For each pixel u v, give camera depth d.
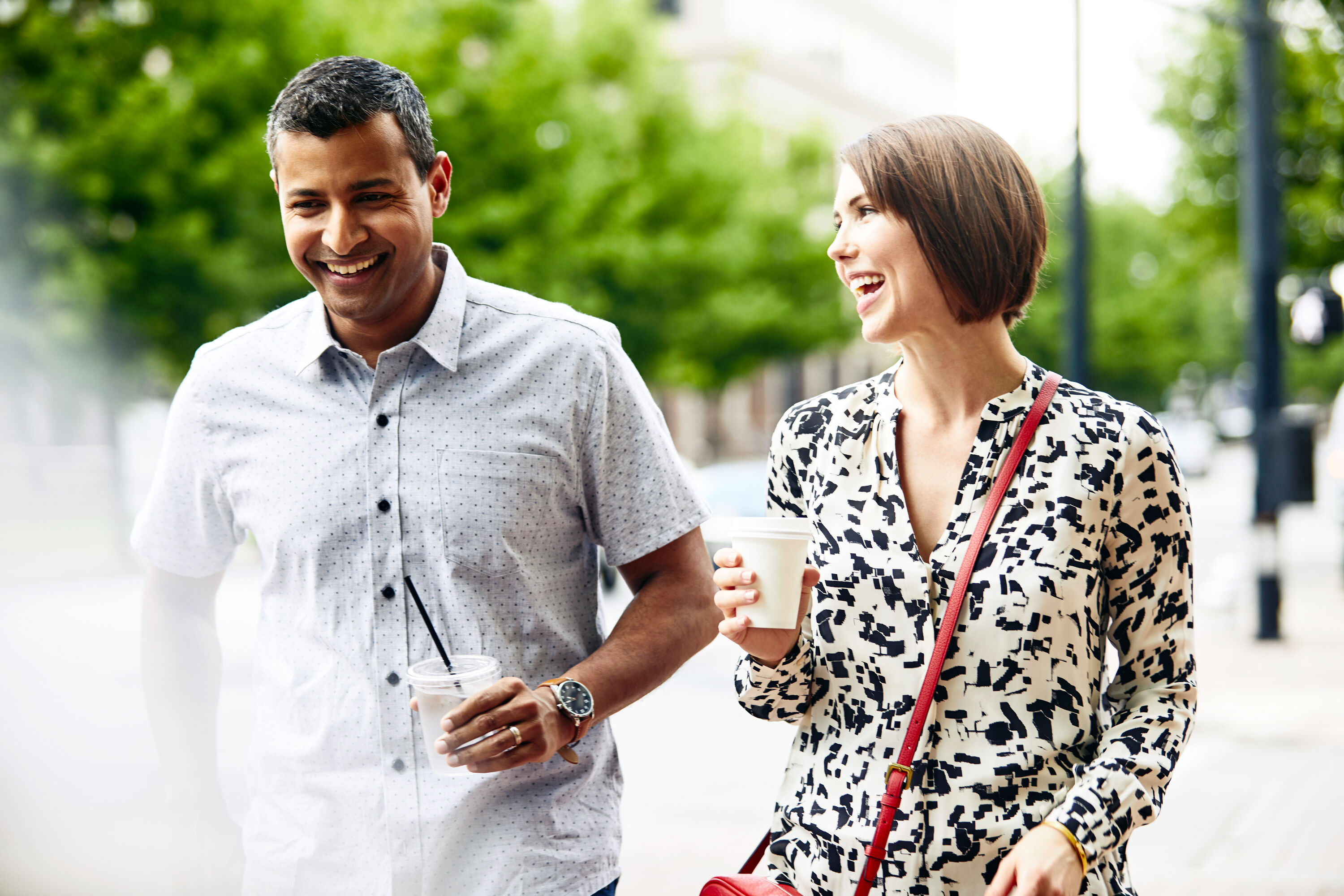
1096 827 1.73
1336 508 16.86
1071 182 9.67
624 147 20.27
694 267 20.58
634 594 2.24
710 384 25.66
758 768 6.58
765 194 25.55
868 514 1.95
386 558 2.04
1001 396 1.92
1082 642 1.84
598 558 2.27
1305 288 10.33
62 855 4.96
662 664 2.11
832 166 27.69
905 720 1.88
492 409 2.09
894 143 1.89
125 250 13.20
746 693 1.98
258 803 2.11
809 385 46.69
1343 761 6.43
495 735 1.77
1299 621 11.34
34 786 6.07
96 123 12.86
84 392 14.54
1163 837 5.25
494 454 2.07
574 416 2.12
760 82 44.25
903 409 2.00
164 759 2.23
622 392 2.18
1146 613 1.88
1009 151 1.92
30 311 13.45
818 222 27.03
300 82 1.95
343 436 2.07
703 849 5.20
